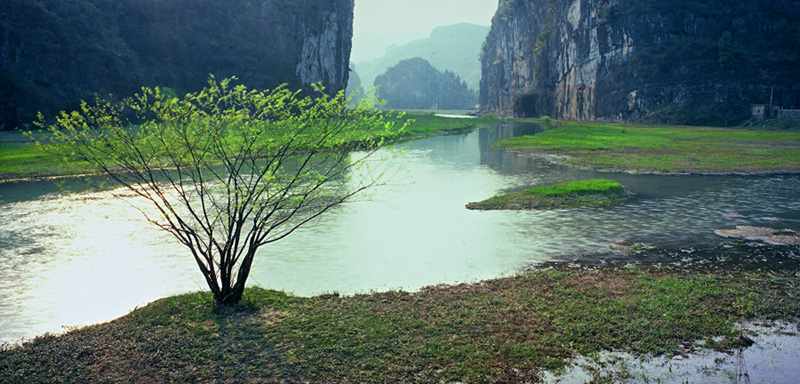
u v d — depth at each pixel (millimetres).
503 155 61438
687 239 23844
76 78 102812
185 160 15312
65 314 15562
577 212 29688
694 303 15258
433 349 12211
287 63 157375
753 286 17000
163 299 15836
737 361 11984
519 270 19500
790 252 21766
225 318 14031
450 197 34500
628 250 22031
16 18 95125
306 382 10805
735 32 139750
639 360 11953
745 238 23984
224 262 14805
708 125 126125
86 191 34344
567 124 137000
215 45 145500
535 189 34812
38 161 45750
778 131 100062
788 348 12672
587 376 11227
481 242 23469
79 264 20141
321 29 170625
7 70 91188
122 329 13328
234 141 15516
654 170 47844
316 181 16984
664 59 137000
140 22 133500
